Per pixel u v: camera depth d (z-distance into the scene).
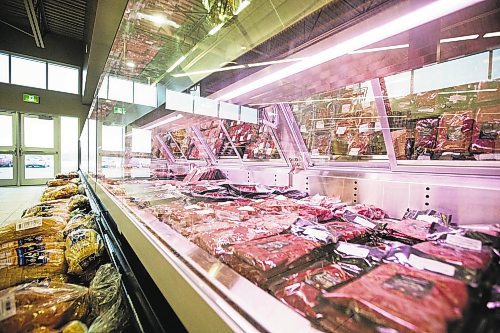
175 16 1.74
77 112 9.20
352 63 1.18
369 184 1.54
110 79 2.34
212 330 0.50
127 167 2.72
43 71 8.52
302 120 2.18
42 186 8.57
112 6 3.48
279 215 1.23
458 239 0.69
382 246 0.88
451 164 1.34
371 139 1.75
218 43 1.85
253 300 0.51
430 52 1.01
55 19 7.41
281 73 1.37
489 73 1.22
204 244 0.85
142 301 0.98
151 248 0.88
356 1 1.06
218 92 1.90
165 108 2.35
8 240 1.36
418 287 0.49
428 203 1.28
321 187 1.86
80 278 1.33
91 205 2.55
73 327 0.80
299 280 0.63
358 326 0.45
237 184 2.35
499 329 0.41
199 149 3.58
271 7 1.32
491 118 1.23
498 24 0.79
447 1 0.71
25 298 0.85
